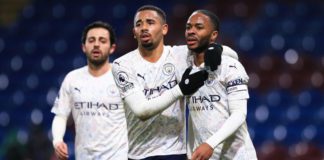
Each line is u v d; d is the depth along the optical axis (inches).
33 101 1903.3
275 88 1779.0
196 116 727.1
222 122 716.7
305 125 1670.8
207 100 718.5
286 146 1612.9
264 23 1969.7
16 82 1990.7
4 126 1845.5
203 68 714.8
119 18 2127.2
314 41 1884.8
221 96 716.0
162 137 762.8
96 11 2170.3
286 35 1918.1
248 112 1713.8
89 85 864.9
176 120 761.6
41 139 1400.1
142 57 760.3
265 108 1715.1
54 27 2154.3
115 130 857.5
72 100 874.1
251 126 1675.7
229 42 1914.4
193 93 703.1
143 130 765.3
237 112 699.4
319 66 1814.7
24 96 1925.4
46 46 2092.8
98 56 860.0
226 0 2066.9
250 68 1839.3
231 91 705.0
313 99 1733.5
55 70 1998.0
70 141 1647.4
